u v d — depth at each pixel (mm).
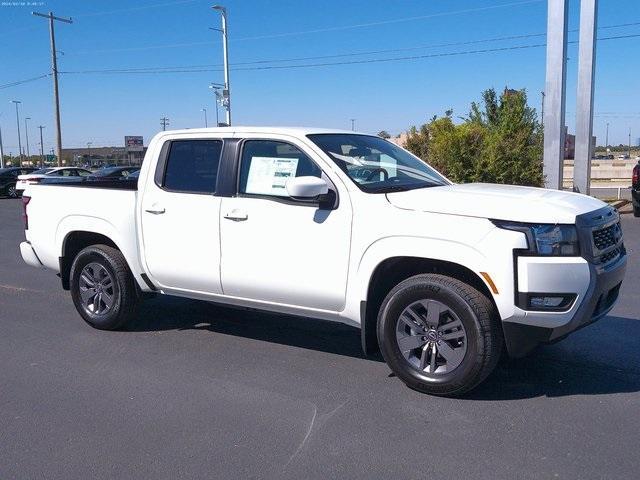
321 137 5215
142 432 4082
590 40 15531
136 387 4855
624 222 15258
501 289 4156
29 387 4891
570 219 4195
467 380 4367
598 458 3637
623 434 3932
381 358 5449
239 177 5312
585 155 15930
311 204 4898
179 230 5566
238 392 4719
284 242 5000
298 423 4180
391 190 4871
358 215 4680
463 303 4312
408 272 4840
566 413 4250
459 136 16047
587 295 4223
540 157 16375
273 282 5098
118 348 5820
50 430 4133
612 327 6199
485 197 4492
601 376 4914
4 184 29516
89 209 6211
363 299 4711
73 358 5562
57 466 3670
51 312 7223
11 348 5875
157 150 5816
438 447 3809
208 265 5438
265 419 4246
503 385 4754
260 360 5430
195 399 4602
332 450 3803
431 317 4492
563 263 4121
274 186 5129
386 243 4547
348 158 5062
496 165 15594
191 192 5547
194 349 5758
